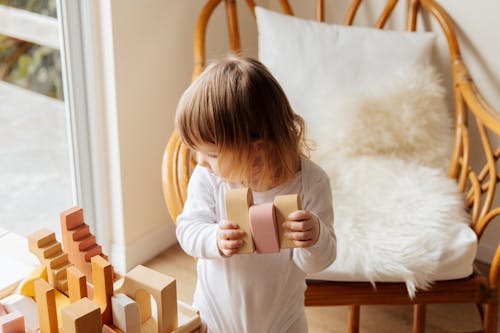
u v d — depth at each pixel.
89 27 1.93
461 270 1.61
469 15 2.04
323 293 1.61
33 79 2.06
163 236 2.31
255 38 2.43
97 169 2.10
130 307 1.02
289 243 1.06
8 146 2.13
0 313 1.11
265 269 1.23
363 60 2.00
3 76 2.07
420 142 1.92
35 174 2.15
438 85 1.96
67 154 2.12
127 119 2.06
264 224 1.04
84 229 1.19
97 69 1.98
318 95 1.98
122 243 2.18
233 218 1.06
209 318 1.29
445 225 1.66
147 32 2.04
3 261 1.32
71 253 1.19
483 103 1.83
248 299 1.25
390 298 1.62
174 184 1.64
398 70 1.97
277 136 1.12
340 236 1.62
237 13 2.31
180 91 2.23
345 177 1.82
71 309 0.95
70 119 2.05
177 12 2.12
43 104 2.08
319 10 2.18
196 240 1.18
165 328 1.06
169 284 1.05
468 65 2.10
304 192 1.20
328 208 1.20
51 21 1.97
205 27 2.01
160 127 2.19
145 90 2.09
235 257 1.23
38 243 1.16
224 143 1.09
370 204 1.72
